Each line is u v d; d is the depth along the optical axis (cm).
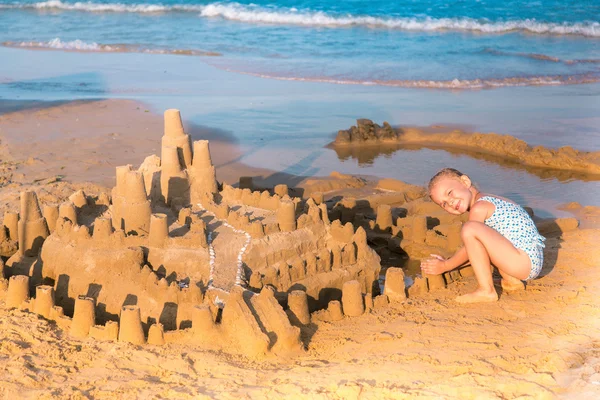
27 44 1455
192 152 548
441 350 426
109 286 474
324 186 674
